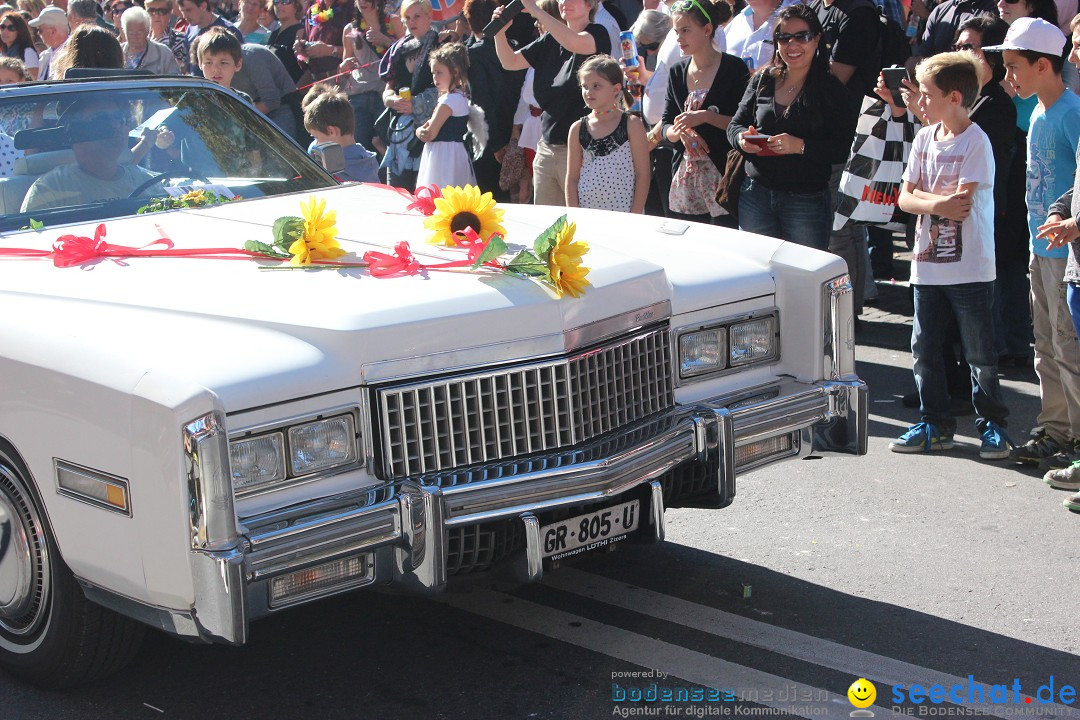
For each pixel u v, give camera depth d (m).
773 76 6.59
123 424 3.21
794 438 4.39
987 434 5.80
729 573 4.61
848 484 5.53
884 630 4.10
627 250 4.61
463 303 3.60
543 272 3.76
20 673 3.86
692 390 4.29
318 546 3.22
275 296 3.63
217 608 3.09
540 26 8.60
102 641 3.68
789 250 4.57
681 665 3.90
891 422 6.42
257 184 5.20
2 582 3.81
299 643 4.14
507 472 3.54
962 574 4.52
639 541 3.96
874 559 4.69
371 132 10.80
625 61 8.88
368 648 4.09
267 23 12.77
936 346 5.82
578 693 3.73
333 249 3.99
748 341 4.44
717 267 4.46
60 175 4.84
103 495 3.31
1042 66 5.43
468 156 8.80
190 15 11.27
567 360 3.71
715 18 7.22
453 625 4.24
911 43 9.64
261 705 3.73
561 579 4.61
